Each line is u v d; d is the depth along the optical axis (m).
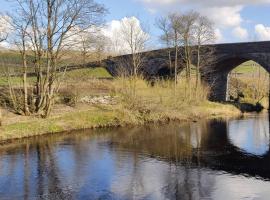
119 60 64.69
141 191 21.22
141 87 48.97
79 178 23.28
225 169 25.64
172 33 69.44
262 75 95.94
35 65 39.66
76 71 55.50
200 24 62.22
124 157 28.48
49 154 28.89
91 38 40.38
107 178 23.38
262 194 21.11
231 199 20.38
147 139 35.16
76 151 29.98
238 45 60.75
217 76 68.44
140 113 44.78
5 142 32.53
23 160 27.11
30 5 37.16
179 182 22.86
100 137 35.53
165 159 28.09
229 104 64.31
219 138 36.28
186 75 61.62
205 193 21.12
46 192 20.88
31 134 35.09
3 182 22.39
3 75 43.09
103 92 48.84
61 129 37.56
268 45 57.59
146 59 65.56
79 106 44.38
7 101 40.88
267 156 29.33
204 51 63.75
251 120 49.84
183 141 34.59
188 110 50.03
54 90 42.56
